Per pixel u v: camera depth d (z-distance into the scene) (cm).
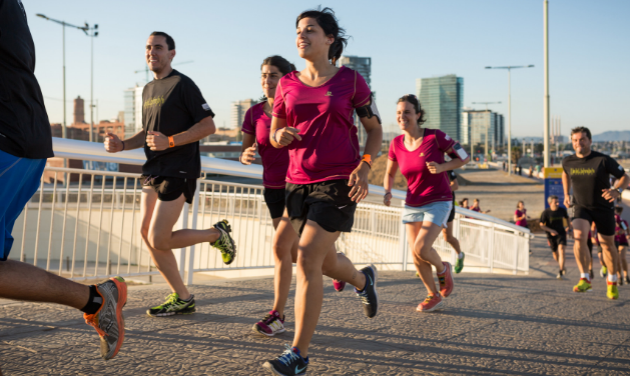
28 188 192
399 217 764
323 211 256
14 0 188
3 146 175
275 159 360
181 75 343
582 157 586
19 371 228
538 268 1131
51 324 302
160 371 238
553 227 947
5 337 275
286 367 231
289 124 275
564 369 278
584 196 585
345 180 260
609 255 574
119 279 223
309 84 268
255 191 565
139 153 440
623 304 527
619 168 571
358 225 724
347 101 261
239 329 321
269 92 356
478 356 293
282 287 322
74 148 396
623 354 314
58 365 238
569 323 402
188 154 338
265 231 582
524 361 289
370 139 266
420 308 418
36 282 191
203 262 728
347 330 335
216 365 251
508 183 5738
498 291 560
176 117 338
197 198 476
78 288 205
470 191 4606
